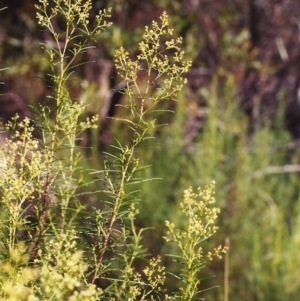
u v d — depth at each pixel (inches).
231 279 172.1
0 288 56.8
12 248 60.4
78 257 58.7
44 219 66.8
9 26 246.7
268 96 284.0
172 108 241.9
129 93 64.6
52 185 69.3
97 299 58.6
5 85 248.8
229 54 263.1
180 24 247.3
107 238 65.0
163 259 169.8
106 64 245.0
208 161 183.6
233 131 216.8
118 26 245.8
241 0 271.9
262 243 179.9
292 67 286.5
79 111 68.0
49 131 66.5
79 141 209.9
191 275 62.9
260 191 194.9
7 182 60.6
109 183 65.6
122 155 64.7
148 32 64.7
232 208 185.9
